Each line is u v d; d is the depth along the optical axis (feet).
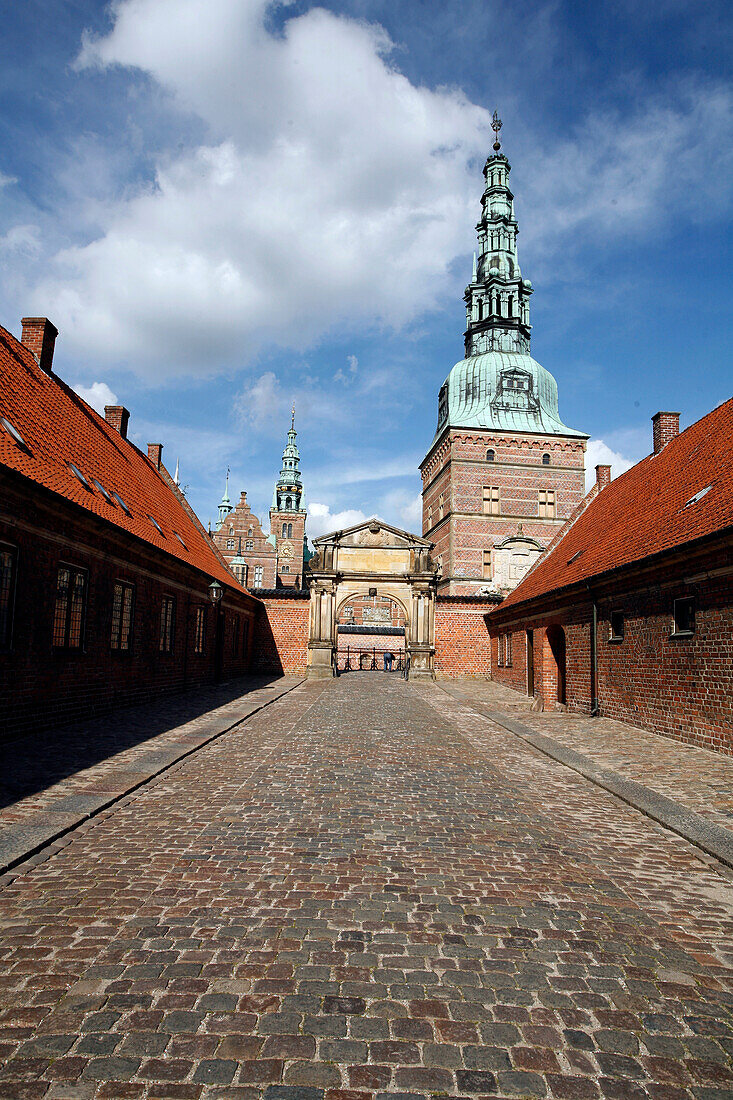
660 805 26.00
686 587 40.24
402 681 106.63
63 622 41.22
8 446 38.63
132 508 57.93
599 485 93.81
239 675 101.71
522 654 83.25
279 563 313.32
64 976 12.80
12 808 23.17
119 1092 9.73
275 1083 10.03
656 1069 10.60
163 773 30.81
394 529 115.75
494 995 12.59
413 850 20.84
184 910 15.93
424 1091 9.97
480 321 183.32
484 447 166.81
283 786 29.14
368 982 12.91
